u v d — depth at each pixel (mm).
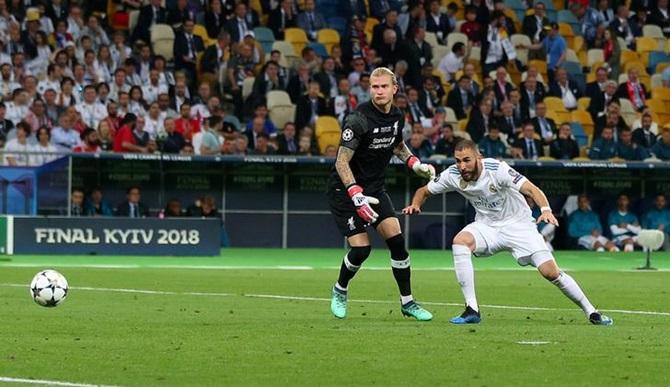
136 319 30938
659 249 74812
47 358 23391
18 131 62375
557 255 68875
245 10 75938
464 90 75750
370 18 81562
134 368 22125
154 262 57875
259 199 71125
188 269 53188
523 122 75875
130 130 65875
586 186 75062
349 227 31141
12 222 60656
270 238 71500
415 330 28391
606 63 84062
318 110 71438
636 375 21562
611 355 24109
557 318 32188
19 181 61250
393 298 38938
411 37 77375
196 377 21125
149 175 68375
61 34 70188
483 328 28953
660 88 83312
